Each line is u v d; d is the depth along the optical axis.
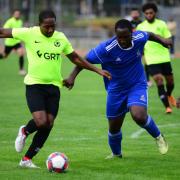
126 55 20.22
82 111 34.75
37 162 21.14
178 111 35.03
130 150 23.59
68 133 27.39
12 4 104.44
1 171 19.39
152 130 20.28
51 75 19.81
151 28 33.97
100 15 114.25
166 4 100.75
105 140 25.73
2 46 90.69
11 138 26.14
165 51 33.28
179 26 94.56
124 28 19.53
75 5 113.94
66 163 19.27
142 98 20.28
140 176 18.89
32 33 19.69
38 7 108.31
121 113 21.08
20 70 58.00
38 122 19.27
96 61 20.52
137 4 98.69
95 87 48.56
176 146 24.47
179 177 18.86
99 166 20.52
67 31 98.44
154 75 33.31
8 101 39.06
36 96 19.61
